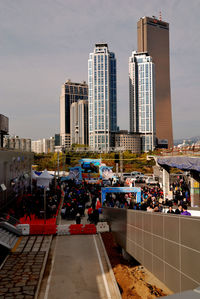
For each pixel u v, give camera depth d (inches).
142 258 390.0
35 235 631.2
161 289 345.4
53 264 451.5
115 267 437.4
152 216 349.1
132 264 457.7
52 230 642.8
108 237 622.2
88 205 1059.3
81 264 452.1
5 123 1162.6
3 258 472.7
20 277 389.4
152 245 349.1
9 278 386.0
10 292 343.0
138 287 352.8
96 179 1803.6
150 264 356.5
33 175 1371.8
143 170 3016.7
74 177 1817.2
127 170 3006.9
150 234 357.1
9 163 876.6
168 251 297.9
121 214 524.7
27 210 764.6
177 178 1653.5
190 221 250.1
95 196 1006.4
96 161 1861.5
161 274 318.3
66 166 3043.8
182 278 264.5
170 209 536.7
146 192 1128.2
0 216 695.7
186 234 257.0
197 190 934.4
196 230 239.6
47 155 3499.0
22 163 1141.7
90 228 660.7
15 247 536.7
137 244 414.3
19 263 446.9
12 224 653.3
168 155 1143.6
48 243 567.5
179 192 1162.0
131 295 334.0
